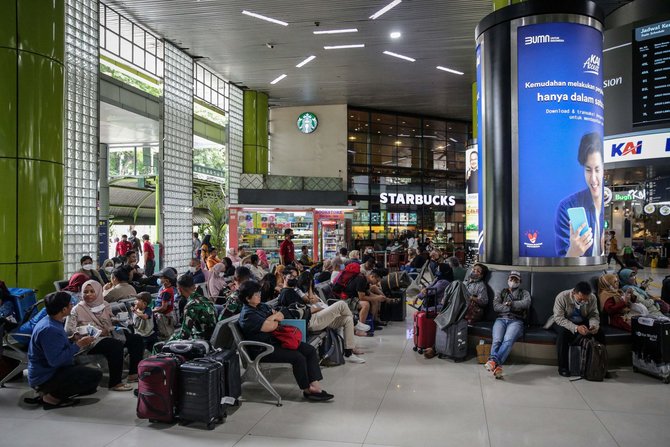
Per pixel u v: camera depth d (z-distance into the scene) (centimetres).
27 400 453
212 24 1312
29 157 762
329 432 387
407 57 1586
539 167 642
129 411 436
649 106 1091
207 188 2470
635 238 2292
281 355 463
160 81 1429
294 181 1886
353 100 2195
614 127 1138
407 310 1051
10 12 744
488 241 682
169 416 399
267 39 1425
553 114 639
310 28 1342
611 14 1152
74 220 969
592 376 522
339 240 1605
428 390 495
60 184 816
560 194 639
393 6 1205
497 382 521
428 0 1167
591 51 646
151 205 2584
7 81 741
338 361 593
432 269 1112
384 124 2450
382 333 802
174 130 1485
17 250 750
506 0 1048
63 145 827
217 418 405
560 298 559
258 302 483
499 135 663
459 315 609
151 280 952
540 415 422
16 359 518
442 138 2631
